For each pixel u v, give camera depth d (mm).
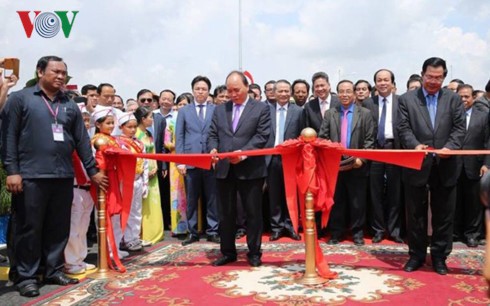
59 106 4211
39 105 4086
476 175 5723
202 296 3729
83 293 3924
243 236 6316
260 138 4617
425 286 3879
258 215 4672
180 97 8406
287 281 4082
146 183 5812
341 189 5844
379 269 4457
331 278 4090
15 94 4078
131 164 4684
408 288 3832
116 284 4148
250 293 3768
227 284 4031
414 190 4352
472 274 4238
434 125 4320
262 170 4633
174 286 4023
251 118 4621
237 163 4570
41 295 3949
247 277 4238
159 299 3691
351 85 5676
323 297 3631
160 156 4516
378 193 5910
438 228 4348
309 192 4012
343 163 5551
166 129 6680
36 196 4043
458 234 6102
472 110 5957
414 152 4004
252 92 7391
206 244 5914
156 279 4262
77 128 4371
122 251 5328
